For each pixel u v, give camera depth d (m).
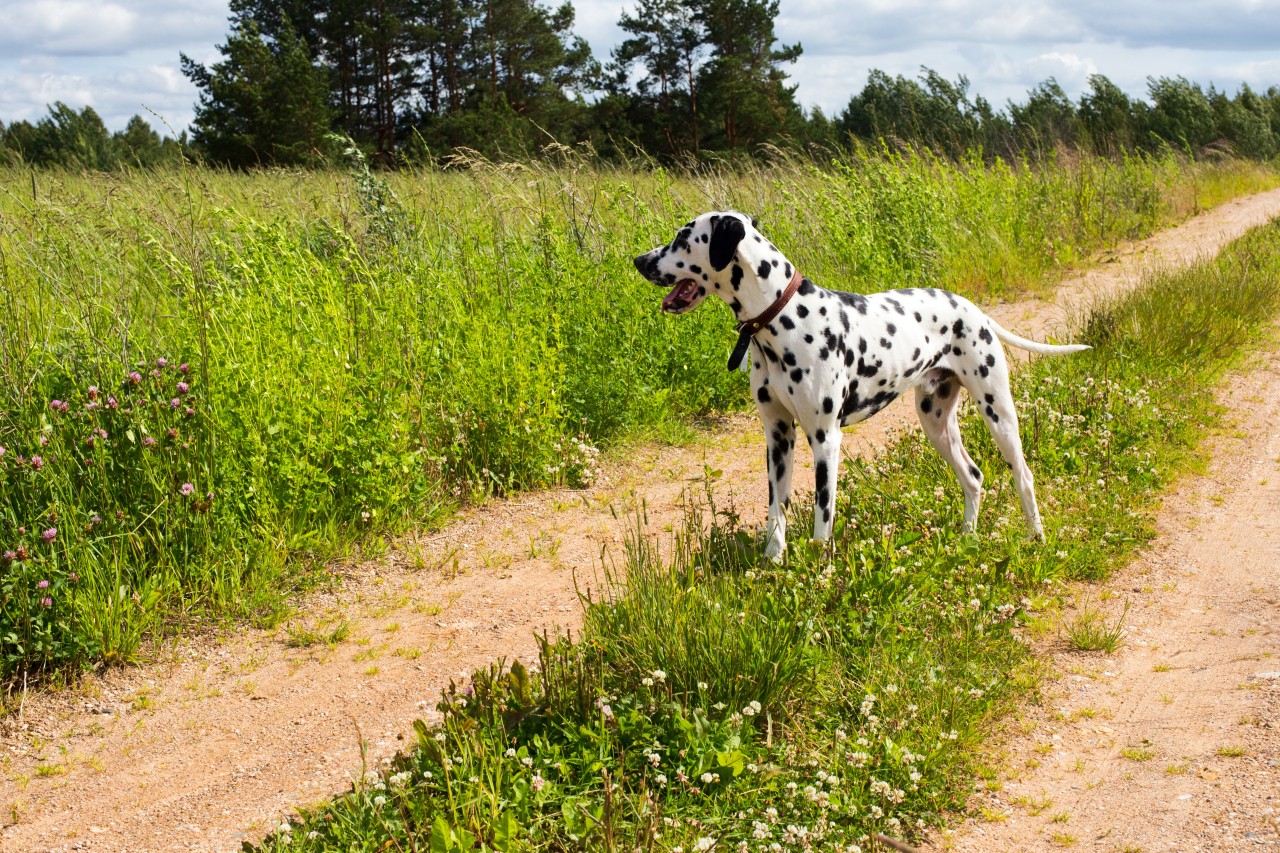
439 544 6.93
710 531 6.20
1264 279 12.39
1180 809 3.89
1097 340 10.13
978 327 6.20
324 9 40.97
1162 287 11.64
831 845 3.73
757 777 4.07
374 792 4.05
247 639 5.73
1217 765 4.14
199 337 6.82
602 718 4.15
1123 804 3.97
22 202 9.88
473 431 7.96
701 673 4.48
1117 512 6.64
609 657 4.69
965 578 5.58
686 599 4.86
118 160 13.20
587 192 11.55
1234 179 25.88
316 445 6.81
